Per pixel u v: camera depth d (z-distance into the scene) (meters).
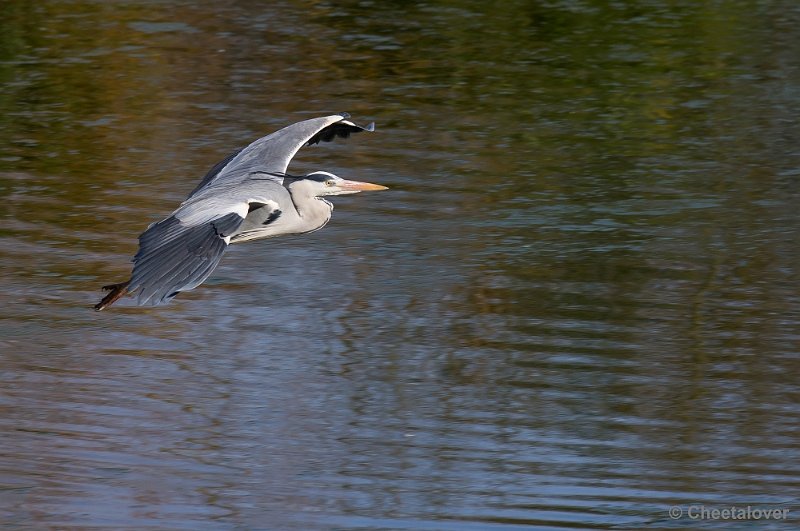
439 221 16.11
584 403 11.80
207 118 19.61
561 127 19.64
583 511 10.08
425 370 12.41
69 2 25.98
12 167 17.47
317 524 9.83
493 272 14.69
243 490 10.36
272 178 9.19
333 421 11.45
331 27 24.61
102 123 19.38
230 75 21.73
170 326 13.29
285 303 13.87
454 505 10.13
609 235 15.77
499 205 16.62
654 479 10.58
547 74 22.08
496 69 22.28
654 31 24.50
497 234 15.75
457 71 22.14
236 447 11.02
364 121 19.66
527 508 10.13
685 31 24.56
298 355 12.68
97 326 13.19
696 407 11.73
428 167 17.89
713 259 15.13
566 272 14.73
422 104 20.50
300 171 17.52
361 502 10.22
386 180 17.38
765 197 17.06
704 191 17.25
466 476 10.58
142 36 23.83
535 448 11.05
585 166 18.08
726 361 12.59
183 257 7.68
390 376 12.30
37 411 11.44
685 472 10.68
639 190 17.27
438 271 14.70
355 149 18.55
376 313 13.65
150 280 7.53
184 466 10.68
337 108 20.17
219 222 7.96
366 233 15.75
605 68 22.42
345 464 10.76
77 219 15.77
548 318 13.53
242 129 19.12
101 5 25.84
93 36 23.73
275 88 21.09
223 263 14.95
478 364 12.52
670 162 18.30
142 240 7.89
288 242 15.54
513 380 12.21
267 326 13.33
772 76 22.09
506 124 19.70
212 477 10.55
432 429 11.35
